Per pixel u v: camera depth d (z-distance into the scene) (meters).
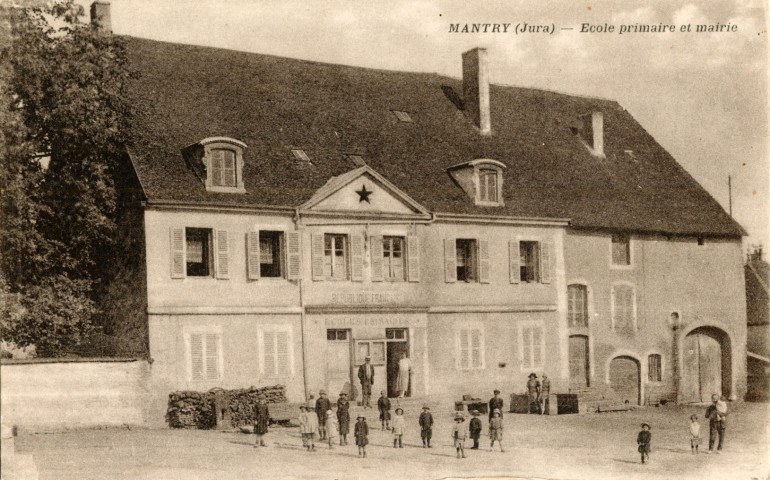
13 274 22.64
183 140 25.59
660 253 32.31
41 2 23.02
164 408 23.23
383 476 18.25
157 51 27.94
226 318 24.38
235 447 20.31
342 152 28.16
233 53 29.39
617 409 29.80
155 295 23.41
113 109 24.55
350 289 26.42
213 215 24.47
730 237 33.66
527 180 31.00
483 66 32.31
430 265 27.92
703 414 29.22
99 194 23.77
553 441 23.23
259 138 26.97
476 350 28.41
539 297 29.69
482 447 22.05
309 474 17.95
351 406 25.78
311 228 25.91
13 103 22.59
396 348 27.69
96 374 22.20
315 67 30.72
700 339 32.94
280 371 25.06
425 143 30.31
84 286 24.03
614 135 35.16
